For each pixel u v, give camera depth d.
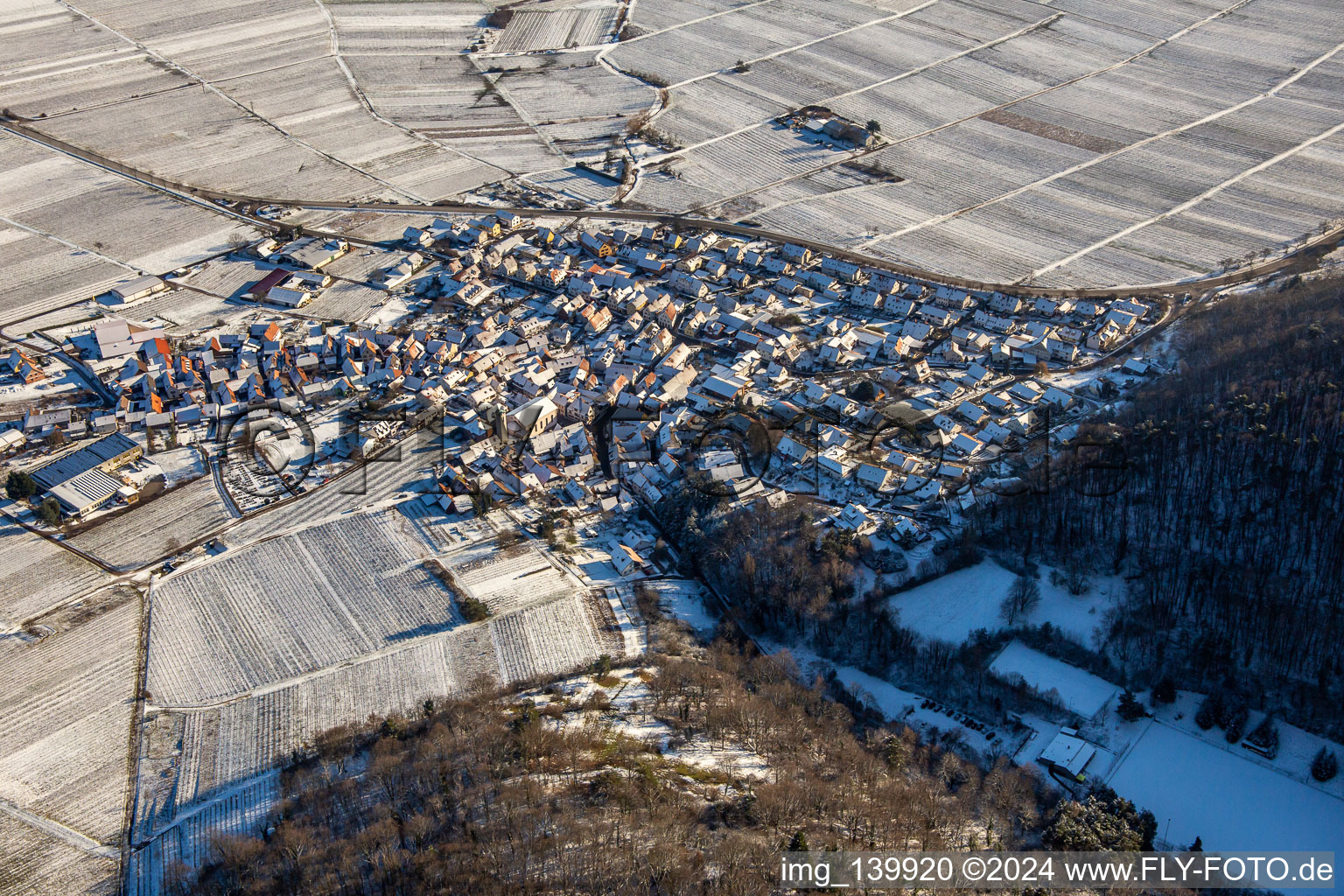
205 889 181.25
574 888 169.00
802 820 186.25
